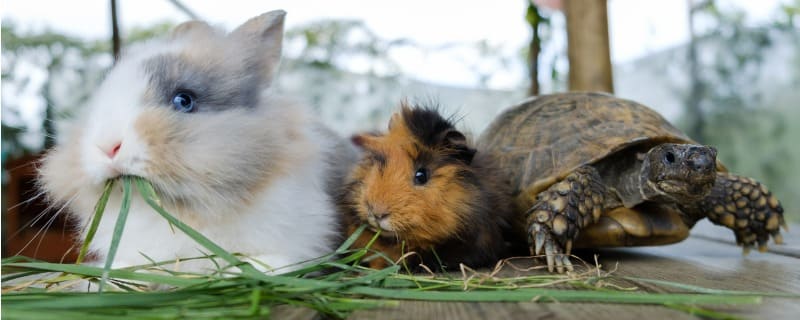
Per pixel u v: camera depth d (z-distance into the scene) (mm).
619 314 384
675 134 609
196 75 472
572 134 619
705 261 599
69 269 419
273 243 472
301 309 394
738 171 1723
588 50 909
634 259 617
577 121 633
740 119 1723
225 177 448
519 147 641
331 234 513
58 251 737
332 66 1566
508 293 413
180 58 480
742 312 387
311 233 492
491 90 1559
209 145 444
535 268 528
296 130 510
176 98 462
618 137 594
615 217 590
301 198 493
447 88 1551
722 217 637
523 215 603
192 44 497
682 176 521
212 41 505
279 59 527
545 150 616
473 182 549
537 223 553
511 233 628
